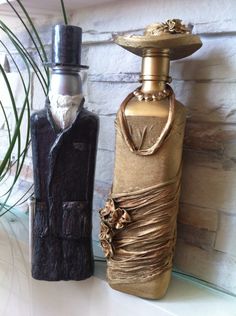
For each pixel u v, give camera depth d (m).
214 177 0.34
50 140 0.34
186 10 0.35
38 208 0.35
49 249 0.35
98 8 0.42
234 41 0.32
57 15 0.46
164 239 0.32
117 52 0.40
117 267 0.34
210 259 0.35
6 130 0.57
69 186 0.34
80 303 0.38
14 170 0.55
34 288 0.42
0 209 0.50
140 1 0.38
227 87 0.33
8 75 0.54
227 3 0.32
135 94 0.32
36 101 0.50
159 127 0.31
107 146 0.42
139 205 0.32
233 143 0.33
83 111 0.34
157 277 0.32
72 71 0.34
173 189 0.32
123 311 0.35
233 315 0.32
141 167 0.31
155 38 0.29
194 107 0.35
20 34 0.52
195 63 0.34
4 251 0.44
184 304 0.33
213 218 0.35
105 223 0.33
